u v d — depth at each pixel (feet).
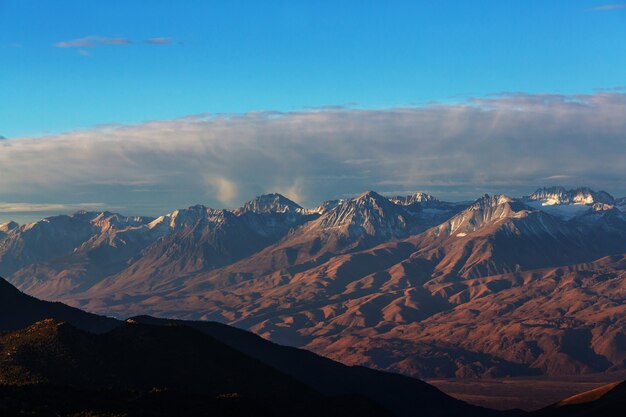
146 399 573.33
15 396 545.03
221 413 573.74
